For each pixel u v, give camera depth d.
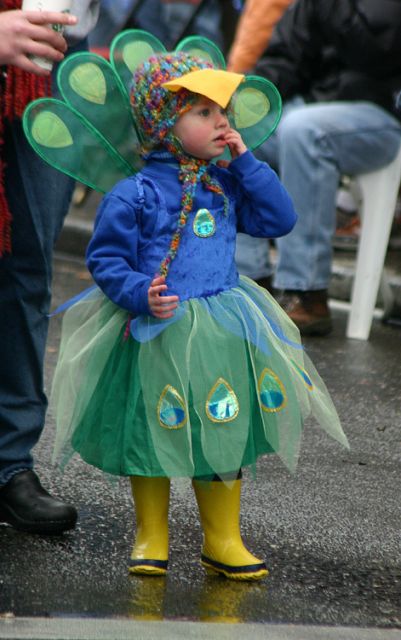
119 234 7.59
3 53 7.80
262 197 7.94
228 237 7.92
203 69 7.78
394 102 16.25
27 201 8.58
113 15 23.56
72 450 7.96
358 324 16.20
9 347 8.88
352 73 16.45
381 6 15.84
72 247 22.14
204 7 22.00
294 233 15.99
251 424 7.75
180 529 8.88
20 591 7.60
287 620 7.30
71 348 7.94
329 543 8.81
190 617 7.26
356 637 7.06
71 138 7.97
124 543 8.60
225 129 7.80
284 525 9.15
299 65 17.06
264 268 17.16
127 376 7.72
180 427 7.52
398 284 17.22
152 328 7.51
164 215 7.71
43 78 8.34
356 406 12.87
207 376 7.56
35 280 8.80
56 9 7.81
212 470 7.64
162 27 23.84
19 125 8.46
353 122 15.73
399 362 14.95
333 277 18.70
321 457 10.99
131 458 7.59
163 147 7.88
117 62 8.14
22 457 8.96
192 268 7.73
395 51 15.95
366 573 8.24
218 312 7.71
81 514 9.19
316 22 16.64
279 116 8.39
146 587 7.75
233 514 7.96
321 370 14.36
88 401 7.79
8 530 8.83
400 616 7.50
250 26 17.11
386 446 11.46
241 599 7.61
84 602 7.44
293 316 16.09
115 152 8.07
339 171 15.88
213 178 7.96
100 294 8.03
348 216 21.14
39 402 9.07
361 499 9.84
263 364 7.77
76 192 23.97
